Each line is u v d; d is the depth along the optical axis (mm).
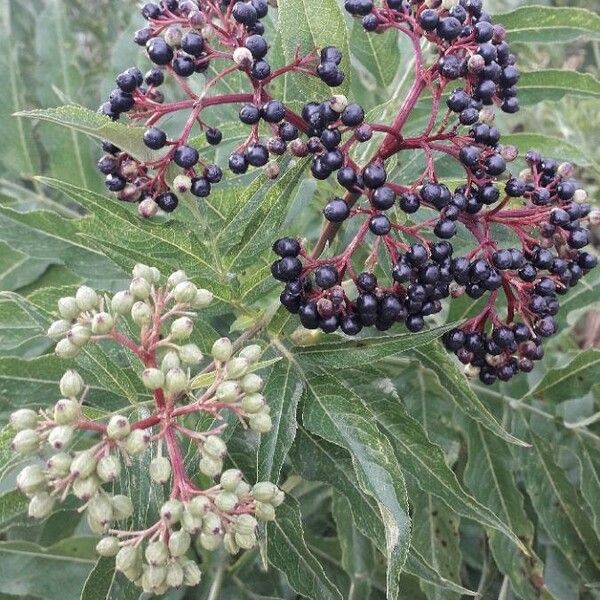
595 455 271
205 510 147
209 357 212
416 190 177
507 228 208
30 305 175
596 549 262
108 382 175
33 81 413
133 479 172
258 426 157
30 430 149
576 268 193
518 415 270
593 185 431
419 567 196
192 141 218
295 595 295
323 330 177
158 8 183
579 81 252
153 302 176
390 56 257
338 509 270
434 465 188
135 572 150
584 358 251
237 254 180
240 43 176
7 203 285
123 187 178
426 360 204
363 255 248
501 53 188
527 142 259
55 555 263
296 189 232
